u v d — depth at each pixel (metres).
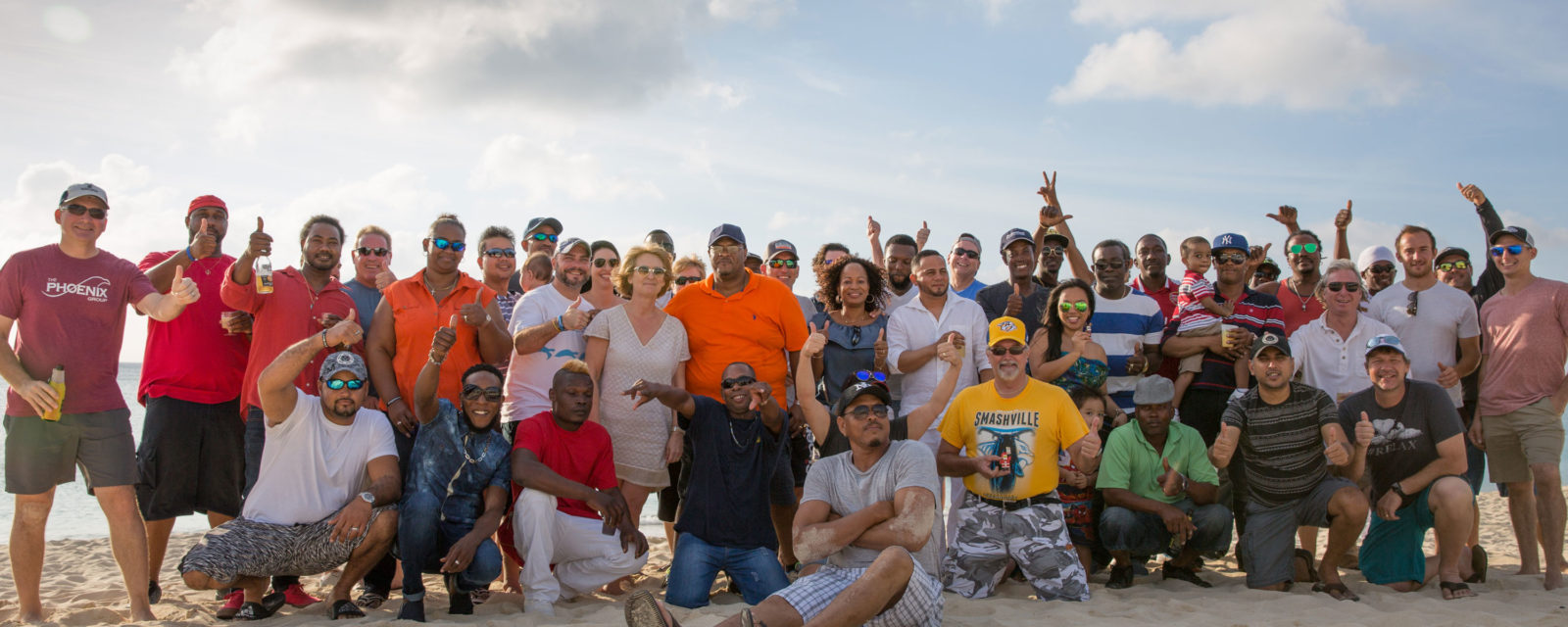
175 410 5.91
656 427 6.13
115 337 5.44
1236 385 7.16
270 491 5.34
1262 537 6.23
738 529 5.59
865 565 4.72
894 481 4.75
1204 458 6.43
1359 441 5.99
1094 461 6.46
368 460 5.45
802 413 6.14
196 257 5.98
